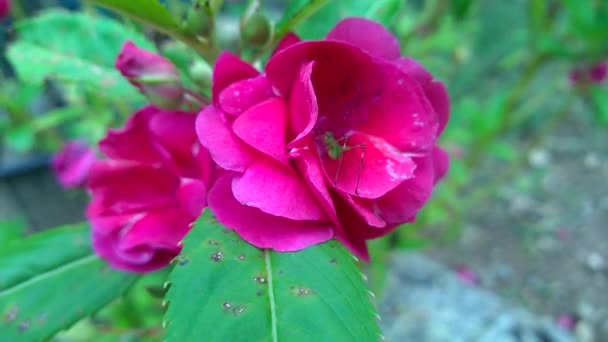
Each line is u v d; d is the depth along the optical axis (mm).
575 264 365
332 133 82
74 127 250
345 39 80
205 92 95
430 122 77
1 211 344
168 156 83
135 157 88
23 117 218
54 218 351
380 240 225
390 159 77
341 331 65
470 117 293
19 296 99
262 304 66
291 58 72
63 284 101
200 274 68
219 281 68
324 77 77
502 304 296
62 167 166
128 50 83
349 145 81
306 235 72
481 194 334
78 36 111
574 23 216
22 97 212
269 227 71
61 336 184
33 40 109
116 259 93
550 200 414
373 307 69
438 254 367
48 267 103
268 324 65
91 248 105
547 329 278
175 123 84
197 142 83
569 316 327
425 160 79
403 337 277
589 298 339
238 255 70
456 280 312
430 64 251
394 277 311
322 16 111
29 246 104
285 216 68
